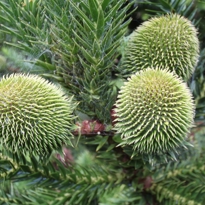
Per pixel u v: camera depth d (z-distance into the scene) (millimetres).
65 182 800
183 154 856
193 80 834
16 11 766
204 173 831
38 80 728
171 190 823
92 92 765
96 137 791
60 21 750
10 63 786
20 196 801
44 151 732
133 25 836
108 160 848
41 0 759
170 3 820
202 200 801
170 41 754
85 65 746
